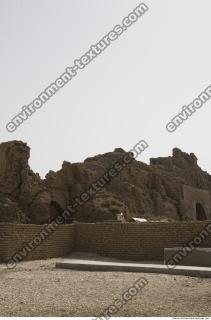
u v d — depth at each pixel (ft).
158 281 44.47
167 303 32.32
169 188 186.50
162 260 70.90
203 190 206.49
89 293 37.04
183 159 220.43
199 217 204.74
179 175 205.67
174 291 38.14
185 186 192.34
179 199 185.68
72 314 28.48
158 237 72.38
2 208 95.55
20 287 40.37
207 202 207.82
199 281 44.73
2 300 33.50
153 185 181.37
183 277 47.83
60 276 48.75
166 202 175.11
